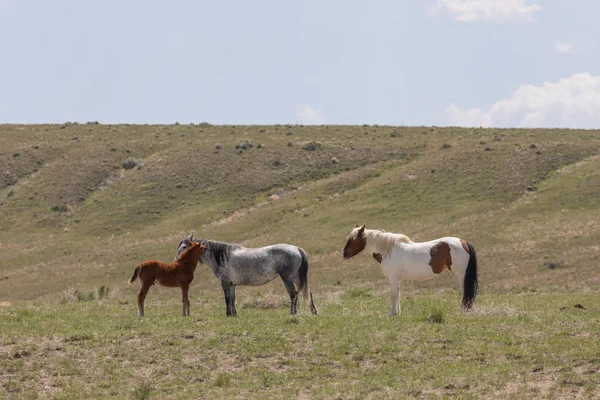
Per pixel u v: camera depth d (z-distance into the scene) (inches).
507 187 2719.0
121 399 449.7
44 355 546.9
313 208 2815.0
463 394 434.9
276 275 753.0
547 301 887.1
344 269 2011.6
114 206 3166.8
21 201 3314.5
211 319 700.0
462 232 2255.2
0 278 2337.6
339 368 515.2
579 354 514.0
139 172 3555.6
